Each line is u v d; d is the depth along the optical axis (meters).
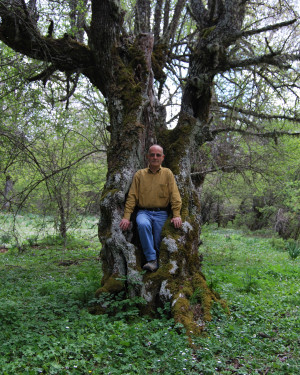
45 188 10.45
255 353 3.91
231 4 6.26
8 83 7.45
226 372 3.43
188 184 5.86
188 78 6.32
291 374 3.44
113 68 6.16
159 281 4.97
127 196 5.59
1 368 3.26
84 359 3.59
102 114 10.12
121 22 6.28
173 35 8.67
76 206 11.34
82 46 6.68
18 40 6.50
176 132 6.18
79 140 10.91
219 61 6.19
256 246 17.80
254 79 7.68
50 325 4.30
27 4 6.78
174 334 4.07
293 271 10.09
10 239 14.82
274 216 25.17
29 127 8.82
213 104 10.27
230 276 8.31
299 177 16.78
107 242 5.27
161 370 3.44
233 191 15.19
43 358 3.48
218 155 10.99
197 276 5.27
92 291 5.60
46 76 7.38
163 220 5.41
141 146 5.81
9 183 10.38
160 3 8.18
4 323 4.37
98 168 11.80
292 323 4.87
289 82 8.16
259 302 6.00
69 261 10.56
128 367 3.39
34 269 9.18
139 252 5.39
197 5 6.63
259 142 11.42
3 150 8.34
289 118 9.65
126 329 4.14
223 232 26.50
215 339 4.10
